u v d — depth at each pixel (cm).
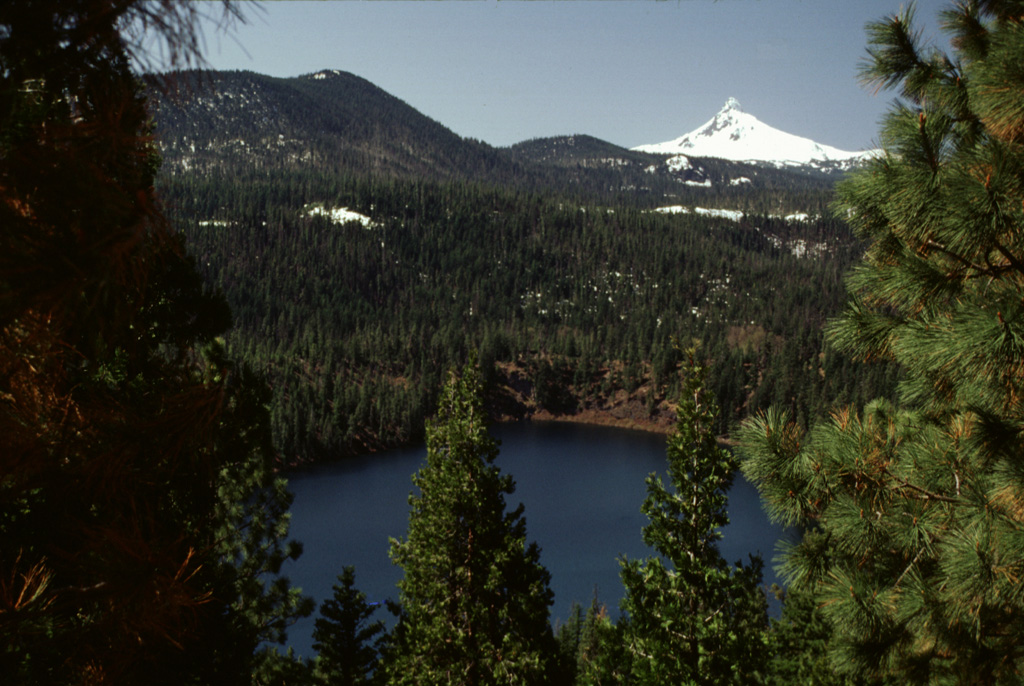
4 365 210
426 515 2044
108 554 226
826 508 525
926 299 473
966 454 489
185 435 247
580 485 12106
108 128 169
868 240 555
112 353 214
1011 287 427
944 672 563
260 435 870
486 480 1917
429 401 15888
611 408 18312
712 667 1418
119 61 175
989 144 400
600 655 1769
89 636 229
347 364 17250
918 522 478
